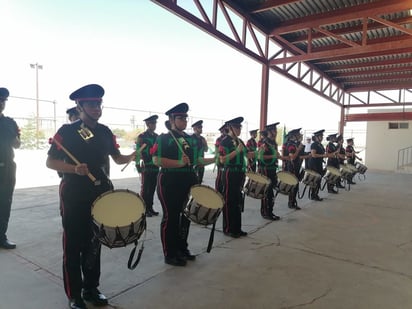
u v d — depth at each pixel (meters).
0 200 3.09
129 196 2.14
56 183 7.56
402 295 2.39
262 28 7.86
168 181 2.81
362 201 6.25
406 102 13.84
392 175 12.12
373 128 15.96
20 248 3.15
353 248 3.44
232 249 3.30
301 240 3.67
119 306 2.13
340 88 14.38
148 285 2.44
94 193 2.08
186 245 3.02
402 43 6.62
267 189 3.80
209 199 2.75
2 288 2.33
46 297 2.22
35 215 4.41
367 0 6.62
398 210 5.46
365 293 2.41
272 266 2.88
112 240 1.92
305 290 2.43
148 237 3.63
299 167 5.60
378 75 12.52
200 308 2.13
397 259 3.14
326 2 6.79
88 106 2.08
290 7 7.07
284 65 9.51
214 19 6.28
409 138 15.17
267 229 4.11
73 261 2.07
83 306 2.04
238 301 2.23
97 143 2.12
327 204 5.89
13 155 3.21
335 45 9.34
